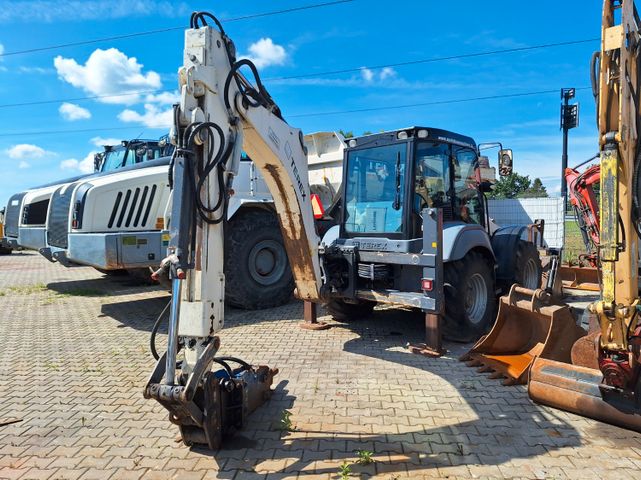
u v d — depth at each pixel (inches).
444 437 125.4
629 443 121.6
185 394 104.4
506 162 237.9
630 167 120.7
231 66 128.3
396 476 107.7
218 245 121.3
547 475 107.6
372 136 222.2
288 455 117.0
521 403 146.7
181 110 113.7
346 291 217.0
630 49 122.0
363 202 227.9
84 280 417.1
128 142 387.2
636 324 129.4
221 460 115.1
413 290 206.1
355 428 130.7
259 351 200.2
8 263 589.9
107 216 260.7
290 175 168.2
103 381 170.2
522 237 268.1
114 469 112.0
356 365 181.9
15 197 393.4
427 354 192.4
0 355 201.6
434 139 211.9
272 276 285.3
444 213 221.8
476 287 222.1
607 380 126.4
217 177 122.5
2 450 121.6
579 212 305.4
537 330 184.7
